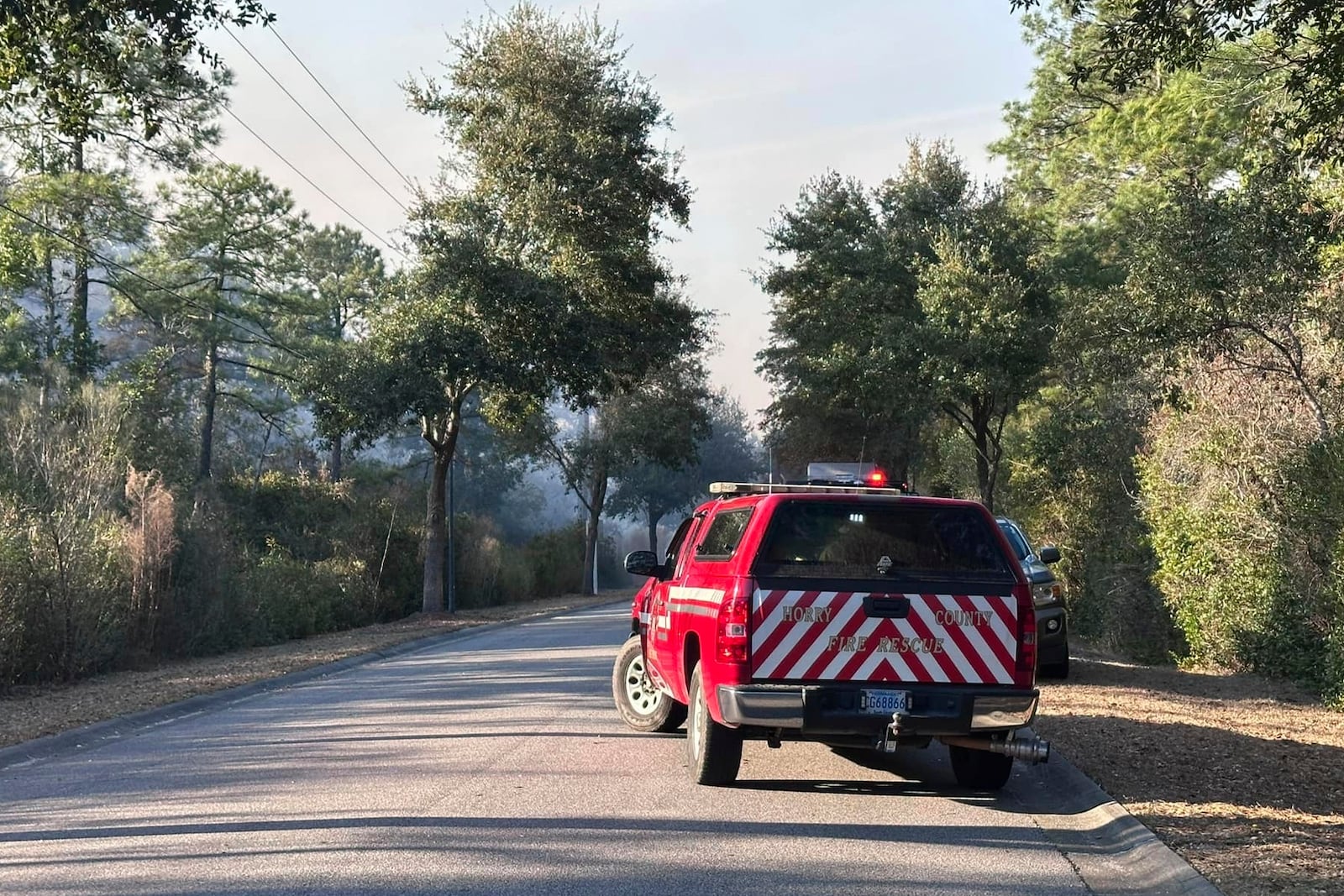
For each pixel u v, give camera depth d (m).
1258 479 15.55
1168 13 10.39
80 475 18.78
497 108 32.25
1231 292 13.98
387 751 10.27
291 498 43.72
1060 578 24.95
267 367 55.25
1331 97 10.45
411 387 29.66
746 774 9.38
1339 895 5.87
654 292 35.62
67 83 12.10
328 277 63.19
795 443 40.88
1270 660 15.77
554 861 6.61
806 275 32.34
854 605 8.09
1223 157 25.17
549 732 11.22
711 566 9.09
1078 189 39.62
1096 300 15.62
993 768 8.80
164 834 7.27
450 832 7.25
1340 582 13.38
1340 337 15.07
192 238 45.44
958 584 8.19
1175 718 11.83
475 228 30.38
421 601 38.62
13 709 14.03
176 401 46.62
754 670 8.06
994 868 6.65
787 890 6.12
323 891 6.00
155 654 20.53
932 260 29.58
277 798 8.32
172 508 21.14
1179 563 17.55
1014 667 8.16
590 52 32.69
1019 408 37.91
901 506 8.45
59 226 40.06
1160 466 18.08
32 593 16.80
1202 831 7.27
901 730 8.01
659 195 33.38
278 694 15.73
